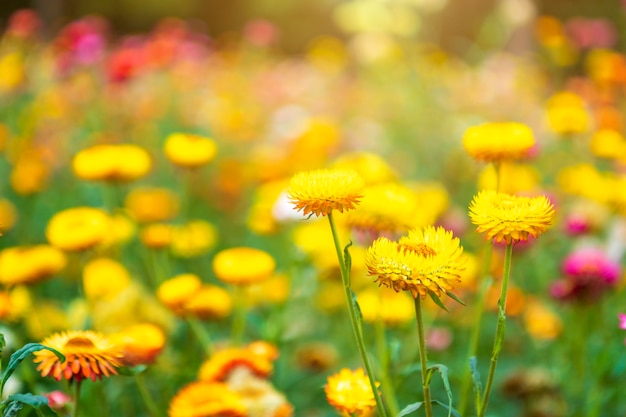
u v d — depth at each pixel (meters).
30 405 1.65
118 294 3.03
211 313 2.67
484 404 1.46
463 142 2.18
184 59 8.16
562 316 3.75
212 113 7.14
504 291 1.45
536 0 9.62
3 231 4.57
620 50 9.70
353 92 9.01
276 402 2.08
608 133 4.47
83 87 6.76
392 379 2.63
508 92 8.05
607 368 2.83
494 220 1.43
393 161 6.68
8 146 5.77
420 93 8.26
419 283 1.39
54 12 11.63
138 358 2.33
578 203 4.25
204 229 4.07
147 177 5.94
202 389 1.86
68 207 5.36
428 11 10.52
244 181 5.81
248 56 9.96
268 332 3.06
